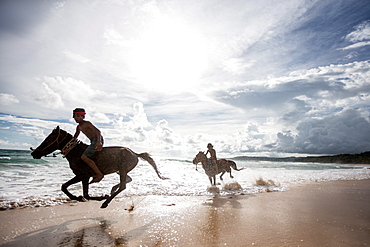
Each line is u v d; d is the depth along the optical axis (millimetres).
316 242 3561
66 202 6070
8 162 17781
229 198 7434
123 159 5469
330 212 5570
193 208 5840
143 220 4699
